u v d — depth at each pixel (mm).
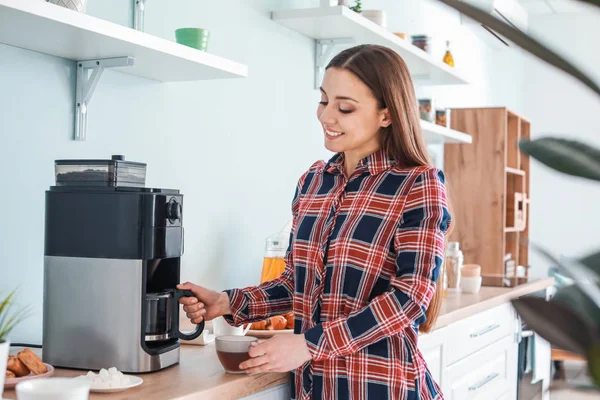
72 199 1555
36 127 1778
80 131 1889
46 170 1812
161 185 2213
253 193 2688
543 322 329
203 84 2391
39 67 1782
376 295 1478
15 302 1735
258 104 2705
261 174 2736
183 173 2309
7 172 1705
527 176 5848
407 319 1408
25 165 1752
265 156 2762
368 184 1529
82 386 1049
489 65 6293
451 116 5066
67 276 1559
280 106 2855
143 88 2133
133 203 1511
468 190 5027
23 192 1749
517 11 5727
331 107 1534
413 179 1487
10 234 1716
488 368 2994
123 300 1518
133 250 1510
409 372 1481
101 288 1530
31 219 1773
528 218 5875
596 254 367
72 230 1555
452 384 2576
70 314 1556
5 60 1691
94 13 1927
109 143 2008
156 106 2188
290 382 1688
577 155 344
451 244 3355
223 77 2146
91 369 1538
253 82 2668
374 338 1420
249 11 2623
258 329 2008
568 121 7160
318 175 1668
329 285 1510
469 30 5625
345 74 1520
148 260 1621
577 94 7129
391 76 1520
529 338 3666
